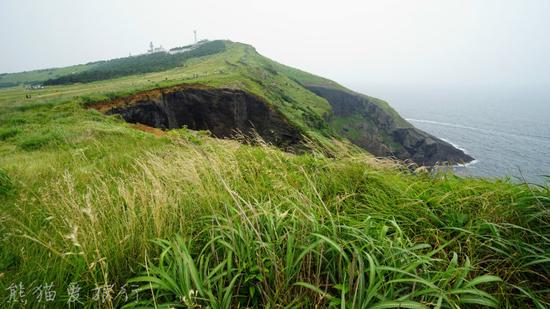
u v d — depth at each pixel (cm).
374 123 11419
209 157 452
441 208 311
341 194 358
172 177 378
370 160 433
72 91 5156
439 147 9362
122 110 3309
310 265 216
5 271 225
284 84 9425
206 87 4484
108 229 272
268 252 213
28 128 1402
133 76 8594
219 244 245
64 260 214
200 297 190
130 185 392
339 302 175
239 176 415
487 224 255
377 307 167
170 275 205
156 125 3781
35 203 377
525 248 232
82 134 1137
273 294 199
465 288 187
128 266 232
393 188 356
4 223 305
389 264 206
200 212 308
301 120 5247
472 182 380
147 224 264
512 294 204
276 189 358
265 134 4538
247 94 4775
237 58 11631
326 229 247
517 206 289
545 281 227
